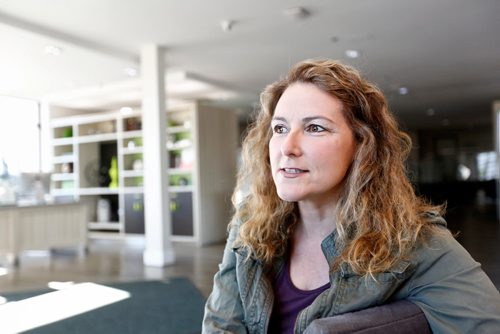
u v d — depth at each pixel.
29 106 8.73
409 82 8.06
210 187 7.76
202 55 5.92
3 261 6.16
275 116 0.90
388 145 0.90
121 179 8.32
